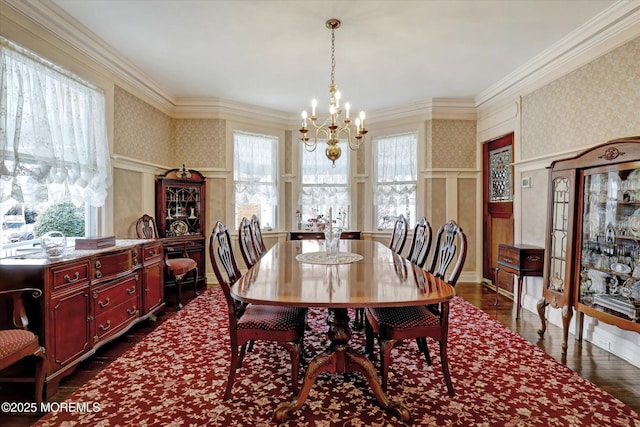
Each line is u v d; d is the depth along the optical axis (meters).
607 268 2.41
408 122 4.98
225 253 2.19
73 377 2.17
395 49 3.20
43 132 2.38
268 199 5.27
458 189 4.81
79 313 2.20
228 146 4.82
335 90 2.96
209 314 3.40
